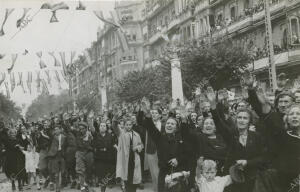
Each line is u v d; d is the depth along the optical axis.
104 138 11.71
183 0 45.66
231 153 6.71
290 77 28.36
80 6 29.41
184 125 7.37
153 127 7.49
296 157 5.94
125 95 38.69
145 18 57.53
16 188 14.50
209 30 39.06
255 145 6.45
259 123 6.64
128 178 9.83
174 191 7.10
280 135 6.00
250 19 32.34
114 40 58.53
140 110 8.00
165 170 7.43
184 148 7.34
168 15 51.06
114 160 11.66
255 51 31.02
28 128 17.45
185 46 29.78
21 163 13.95
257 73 30.64
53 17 25.31
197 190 7.33
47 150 14.48
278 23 29.64
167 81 31.81
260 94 6.24
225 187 6.56
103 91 33.44
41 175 15.23
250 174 6.41
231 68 28.00
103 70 56.56
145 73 38.97
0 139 13.95
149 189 12.11
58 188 13.30
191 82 28.34
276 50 29.27
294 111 6.07
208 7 39.72
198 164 7.33
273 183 6.04
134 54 59.16
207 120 7.40
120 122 11.05
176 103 11.84
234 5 35.91
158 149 7.49
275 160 6.10
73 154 14.04
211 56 27.92
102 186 11.66
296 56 27.53
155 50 55.47
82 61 34.91
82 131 12.84
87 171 12.91
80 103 47.00
